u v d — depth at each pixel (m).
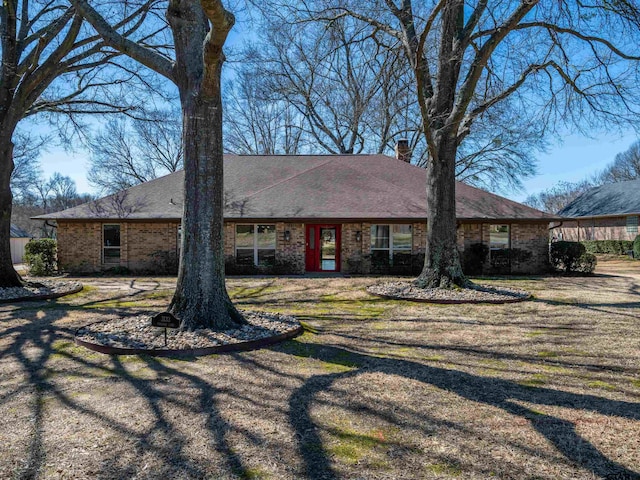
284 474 2.92
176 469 2.98
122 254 17.28
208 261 7.03
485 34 11.45
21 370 5.24
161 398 4.31
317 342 6.69
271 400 4.27
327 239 18.75
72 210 17.52
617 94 11.38
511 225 17.97
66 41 11.50
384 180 19.92
